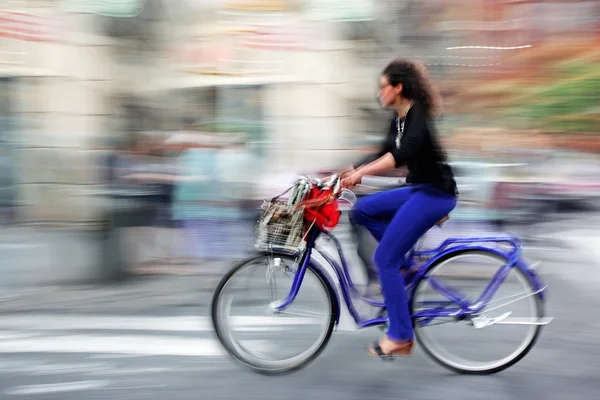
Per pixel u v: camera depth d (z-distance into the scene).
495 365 3.56
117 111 8.66
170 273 5.75
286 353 3.57
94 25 8.58
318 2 8.88
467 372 3.57
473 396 3.32
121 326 4.37
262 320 3.56
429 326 3.59
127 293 5.17
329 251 3.53
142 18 8.67
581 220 7.48
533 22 9.66
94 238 5.53
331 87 9.02
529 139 8.74
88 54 8.59
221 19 8.89
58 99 8.54
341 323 3.54
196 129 8.13
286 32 8.95
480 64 9.56
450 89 9.62
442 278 3.50
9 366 3.69
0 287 5.25
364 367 3.66
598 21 9.59
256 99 9.01
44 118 8.50
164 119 8.80
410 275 3.50
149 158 6.14
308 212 3.40
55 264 5.77
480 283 3.50
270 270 3.52
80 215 6.77
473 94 9.59
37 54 8.55
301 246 3.43
